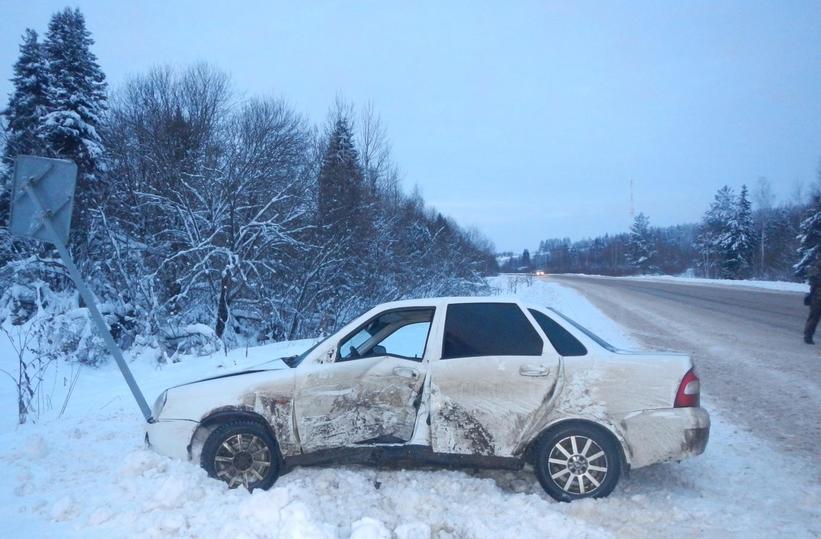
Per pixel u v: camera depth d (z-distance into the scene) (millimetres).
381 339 5949
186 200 15203
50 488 5414
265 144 17547
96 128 18859
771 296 31500
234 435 5461
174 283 15406
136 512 4707
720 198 73688
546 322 5676
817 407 8625
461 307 5793
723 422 7879
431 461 5504
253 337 16766
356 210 18406
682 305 27656
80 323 12727
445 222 30359
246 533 4141
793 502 5289
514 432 5367
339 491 5266
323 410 5516
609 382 5348
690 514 5008
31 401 9164
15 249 17844
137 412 8117
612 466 5254
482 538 4508
